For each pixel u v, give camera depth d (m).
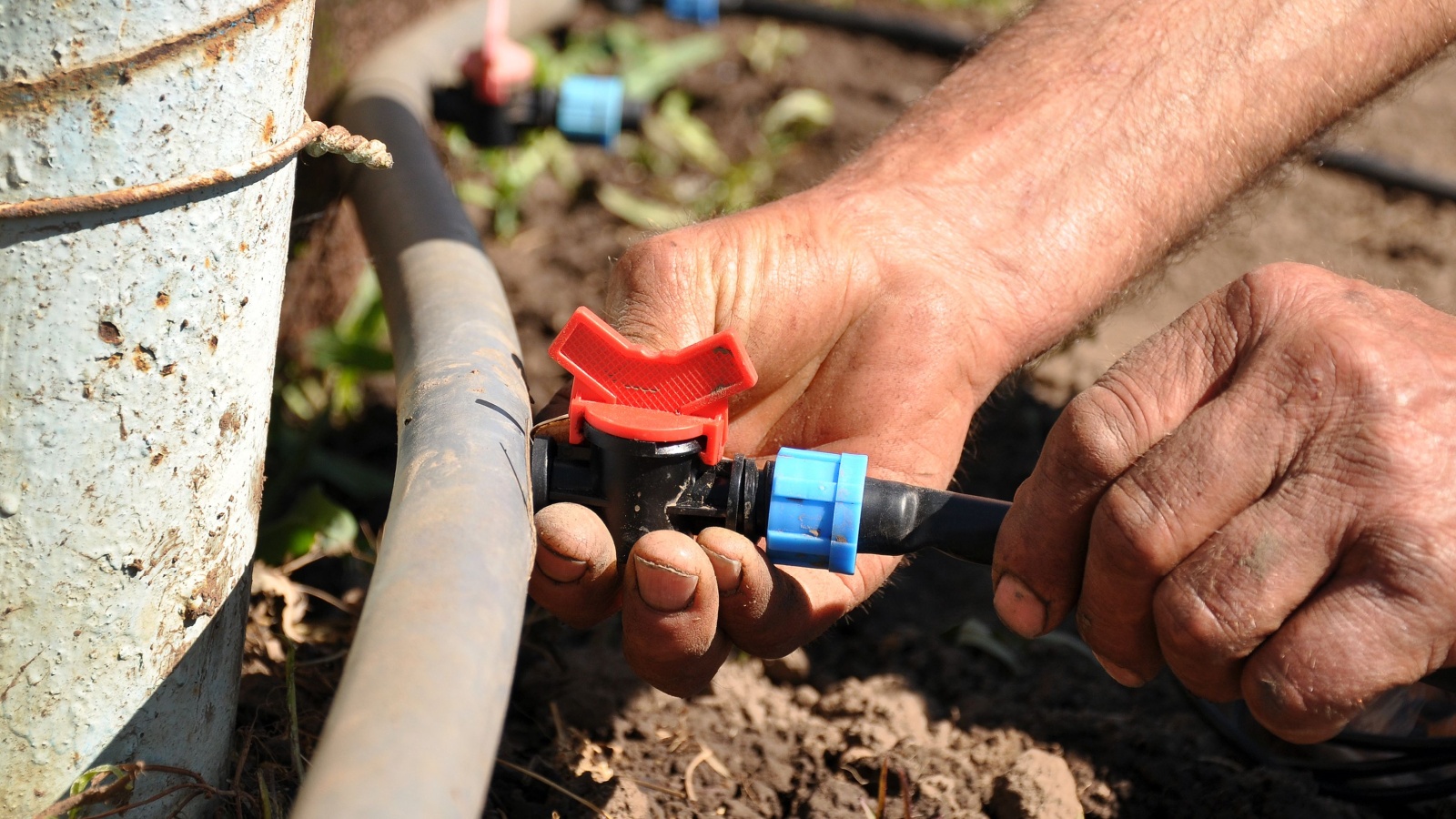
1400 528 0.85
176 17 0.71
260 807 1.06
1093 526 0.94
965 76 1.50
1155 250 1.41
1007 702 1.59
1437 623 0.85
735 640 1.04
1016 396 2.39
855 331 1.24
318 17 1.87
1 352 0.73
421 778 0.59
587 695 1.41
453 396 0.96
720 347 0.94
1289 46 1.39
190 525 0.86
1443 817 1.42
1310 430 0.89
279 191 0.85
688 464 0.98
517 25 2.91
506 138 2.22
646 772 1.34
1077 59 1.45
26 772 0.85
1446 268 2.84
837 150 3.13
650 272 1.14
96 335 0.75
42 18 0.66
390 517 0.82
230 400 0.86
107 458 0.79
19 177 0.70
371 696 0.63
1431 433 0.87
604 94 2.24
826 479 0.97
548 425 1.02
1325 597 0.87
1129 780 1.41
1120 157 1.38
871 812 1.29
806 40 3.67
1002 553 0.99
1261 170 1.43
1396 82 1.45
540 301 2.43
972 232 1.32
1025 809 1.27
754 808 1.31
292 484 1.86
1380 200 3.14
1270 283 0.96
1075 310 1.36
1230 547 0.89
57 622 0.82
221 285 0.81
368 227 1.47
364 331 2.12
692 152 3.05
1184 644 0.90
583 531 0.95
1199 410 0.92
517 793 1.23
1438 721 1.43
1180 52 1.42
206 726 0.95
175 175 0.75
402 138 1.65
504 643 0.70
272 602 1.42
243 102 0.77
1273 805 1.33
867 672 1.66
